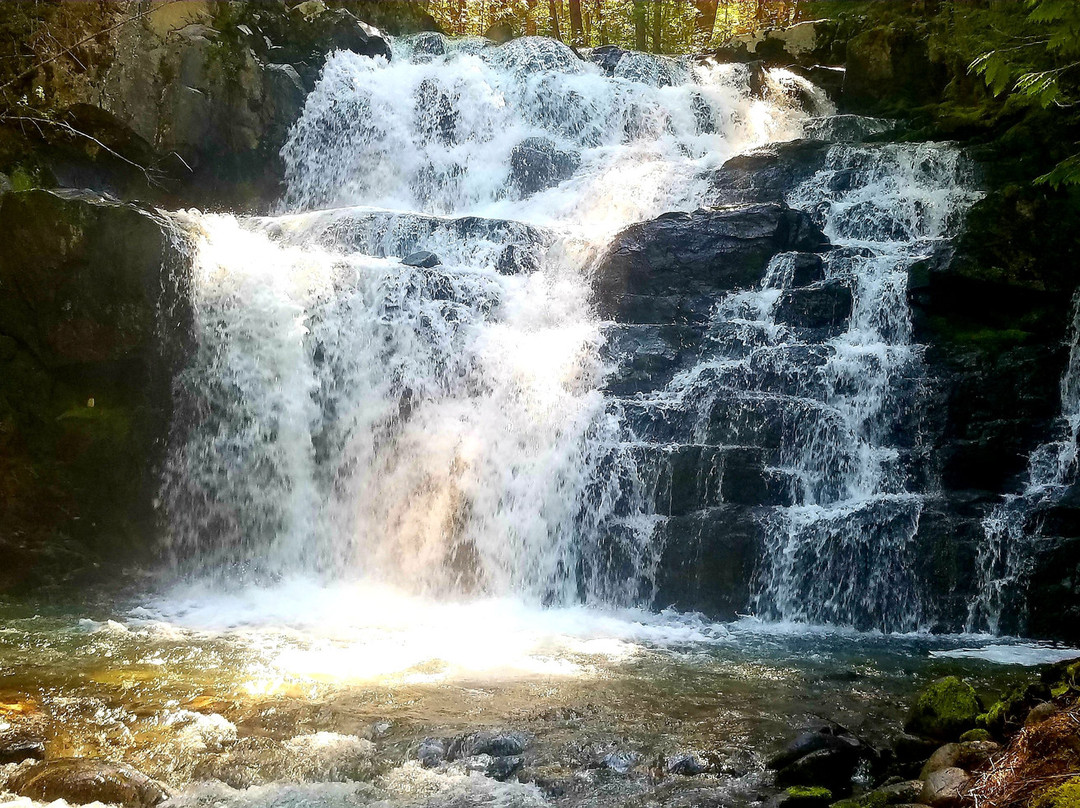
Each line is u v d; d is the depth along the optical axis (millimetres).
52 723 7184
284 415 13445
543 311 14773
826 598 11141
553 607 11773
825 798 6059
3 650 9391
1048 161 16359
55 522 12609
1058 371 12492
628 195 18016
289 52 19500
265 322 13469
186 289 13016
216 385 13148
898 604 10977
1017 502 11320
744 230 14617
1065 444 11891
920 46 20859
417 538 12852
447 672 8734
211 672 8672
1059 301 13031
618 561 11820
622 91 21219
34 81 15656
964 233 13281
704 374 13195
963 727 6906
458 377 13539
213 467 13086
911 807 5703
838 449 12188
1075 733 5555
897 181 16750
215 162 18219
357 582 12891
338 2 21859
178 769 6543
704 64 23719
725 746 6879
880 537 11133
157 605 11719
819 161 17469
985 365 12453
